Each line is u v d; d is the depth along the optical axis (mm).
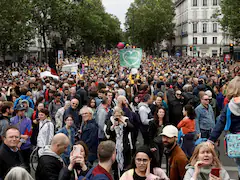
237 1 46406
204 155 5305
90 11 101938
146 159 5594
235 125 5598
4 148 6715
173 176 6566
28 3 57312
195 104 13961
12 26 49688
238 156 5336
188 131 9617
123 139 8945
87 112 9688
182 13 122000
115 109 9008
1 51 56438
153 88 18891
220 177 5230
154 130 9867
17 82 20375
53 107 13539
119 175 8945
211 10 110438
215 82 20516
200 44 112125
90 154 9680
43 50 87812
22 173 4773
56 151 6188
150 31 111875
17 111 9828
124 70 34750
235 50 62156
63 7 69812
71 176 5855
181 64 62938
